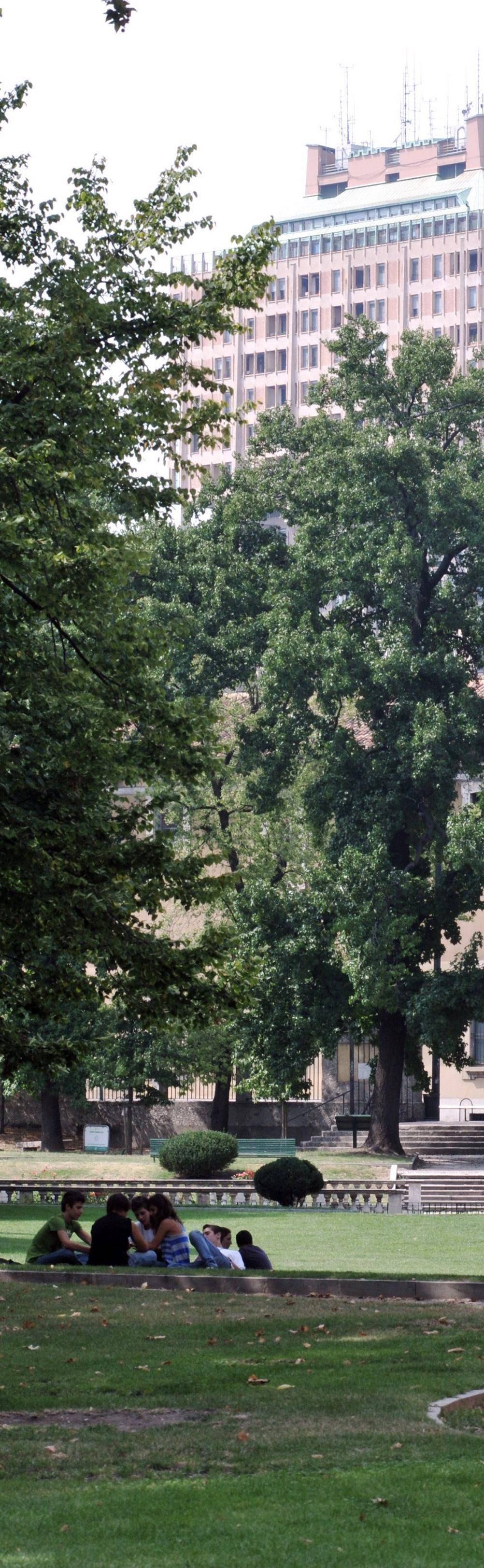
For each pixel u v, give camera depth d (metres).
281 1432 9.44
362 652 42.56
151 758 18.88
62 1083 51.78
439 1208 37.06
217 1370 11.62
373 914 41.22
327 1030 44.12
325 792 43.66
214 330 21.38
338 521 43.84
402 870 42.50
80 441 19.16
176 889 18.73
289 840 50.06
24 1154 47.62
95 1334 13.49
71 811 17.75
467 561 43.75
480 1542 7.13
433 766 41.25
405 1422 9.63
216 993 18.62
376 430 43.34
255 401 22.28
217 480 47.81
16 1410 10.39
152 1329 13.73
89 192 22.00
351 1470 8.52
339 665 41.72
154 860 18.08
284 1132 50.12
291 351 139.50
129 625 19.05
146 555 19.02
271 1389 10.83
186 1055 48.72
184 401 22.19
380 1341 12.79
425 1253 27.42
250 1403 10.34
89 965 52.66
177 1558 6.89
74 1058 19.78
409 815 44.69
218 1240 19.30
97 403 19.66
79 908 17.50
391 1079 46.00
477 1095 52.97
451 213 134.88
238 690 51.53
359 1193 36.97
